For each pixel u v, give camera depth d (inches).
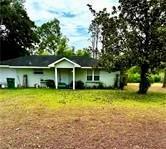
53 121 390.9
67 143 281.3
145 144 282.0
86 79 1075.9
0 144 275.7
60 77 1076.5
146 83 826.8
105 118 418.3
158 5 728.3
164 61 724.0
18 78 1077.8
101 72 1066.7
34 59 1135.6
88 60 1117.1
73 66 995.9
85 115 441.4
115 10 775.7
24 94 771.4
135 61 709.9
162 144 283.3
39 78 1077.1
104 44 773.3
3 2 1481.3
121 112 477.7
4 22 1475.1
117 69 772.6
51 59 1134.4
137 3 748.6
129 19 764.0
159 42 710.5
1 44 1530.5
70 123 378.3
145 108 532.1
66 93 813.9
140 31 745.0
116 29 753.6
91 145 275.0
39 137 303.7
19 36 1542.8
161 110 510.6
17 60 1128.2
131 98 697.0
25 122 382.6
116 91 908.0
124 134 322.0
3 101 612.4
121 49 746.8
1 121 389.4
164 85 1117.1
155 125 376.2
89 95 759.7
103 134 320.2
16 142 283.4
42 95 745.0
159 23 731.4
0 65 1053.2
